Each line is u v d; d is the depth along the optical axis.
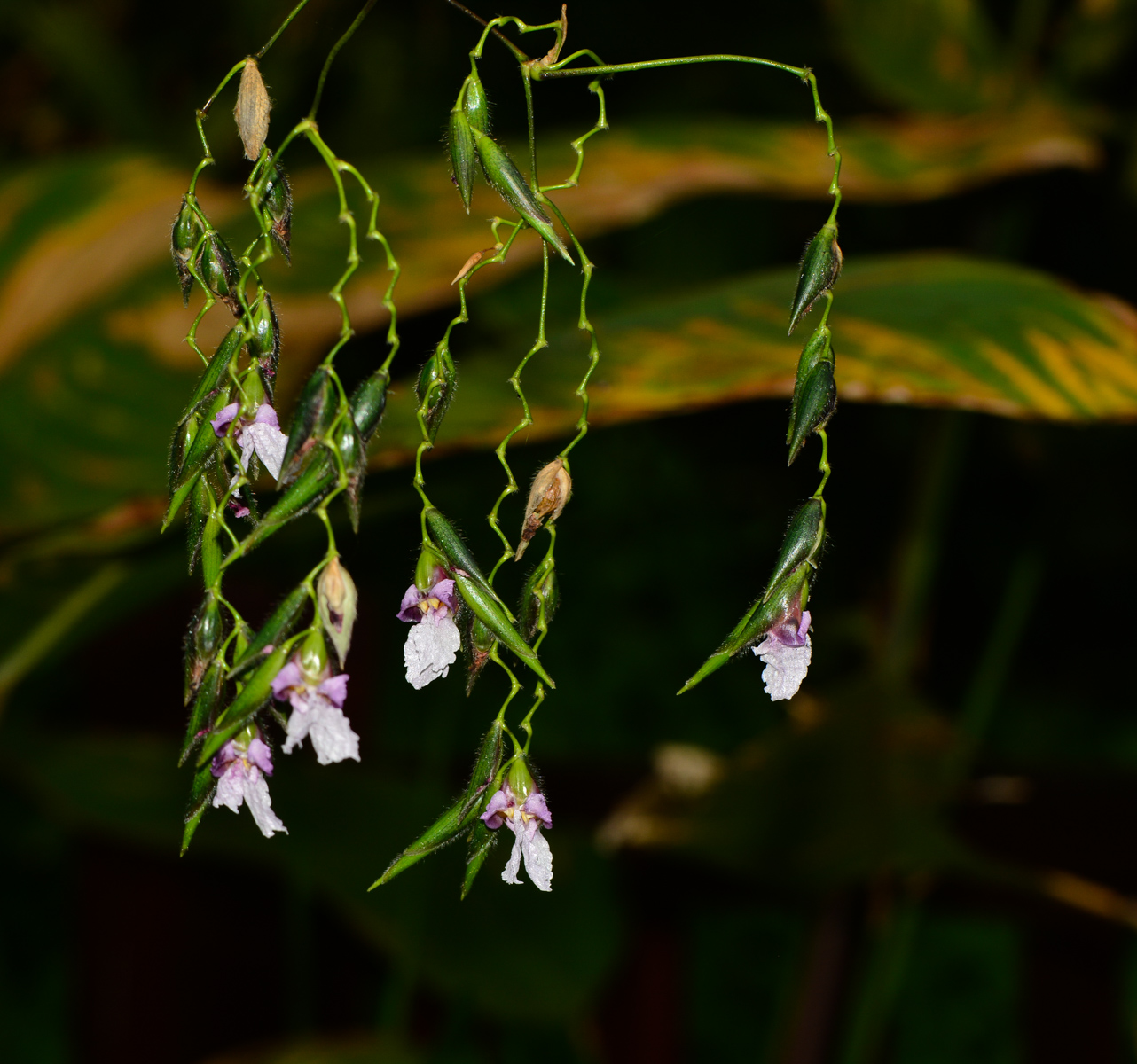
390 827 1.79
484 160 0.68
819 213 2.38
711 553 2.91
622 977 2.31
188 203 0.69
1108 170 1.72
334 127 2.43
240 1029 1.97
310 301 1.27
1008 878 1.58
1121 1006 2.29
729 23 2.50
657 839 1.66
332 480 0.67
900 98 1.85
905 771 1.46
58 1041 2.61
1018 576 1.81
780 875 1.83
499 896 1.89
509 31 2.55
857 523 2.35
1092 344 0.93
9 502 1.33
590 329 0.68
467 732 2.79
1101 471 1.85
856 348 0.94
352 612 0.66
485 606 0.67
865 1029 1.88
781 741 1.41
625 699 2.84
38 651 1.20
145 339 1.38
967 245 1.91
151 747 1.70
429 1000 2.42
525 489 1.29
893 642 1.79
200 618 0.67
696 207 2.62
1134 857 1.69
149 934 1.93
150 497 1.04
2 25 2.22
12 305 1.44
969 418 1.76
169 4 2.34
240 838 1.75
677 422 2.57
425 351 2.14
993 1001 2.67
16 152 2.49
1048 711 2.70
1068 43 1.70
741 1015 2.78
